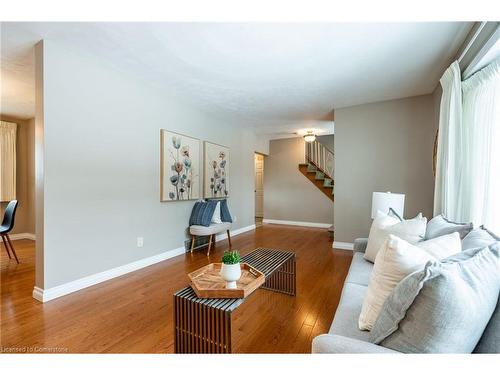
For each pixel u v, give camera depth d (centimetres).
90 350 154
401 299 80
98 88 259
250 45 225
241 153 552
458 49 232
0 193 434
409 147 367
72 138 236
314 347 87
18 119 462
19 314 196
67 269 233
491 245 98
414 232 180
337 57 246
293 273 237
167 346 159
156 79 298
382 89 335
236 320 192
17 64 253
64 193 230
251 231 569
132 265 298
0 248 392
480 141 208
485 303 78
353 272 186
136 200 304
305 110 423
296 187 676
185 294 148
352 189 405
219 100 373
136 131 304
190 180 392
